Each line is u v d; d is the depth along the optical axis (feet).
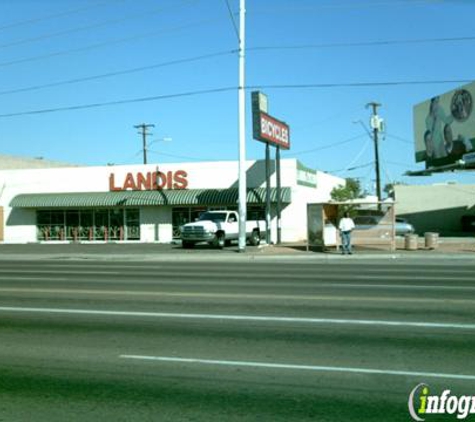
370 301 40.04
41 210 156.66
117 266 76.84
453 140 154.30
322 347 26.55
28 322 33.32
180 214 145.89
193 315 34.94
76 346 27.43
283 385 21.11
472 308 36.83
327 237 101.35
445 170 157.99
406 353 25.38
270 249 108.17
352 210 102.47
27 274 63.57
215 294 44.37
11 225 158.51
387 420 17.75
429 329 30.25
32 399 19.94
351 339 28.09
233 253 99.19
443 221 206.28
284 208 137.18
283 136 128.36
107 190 151.02
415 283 51.75
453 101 154.20
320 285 50.42
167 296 43.37
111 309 37.55
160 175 146.51
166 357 25.13
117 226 150.92
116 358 25.13
